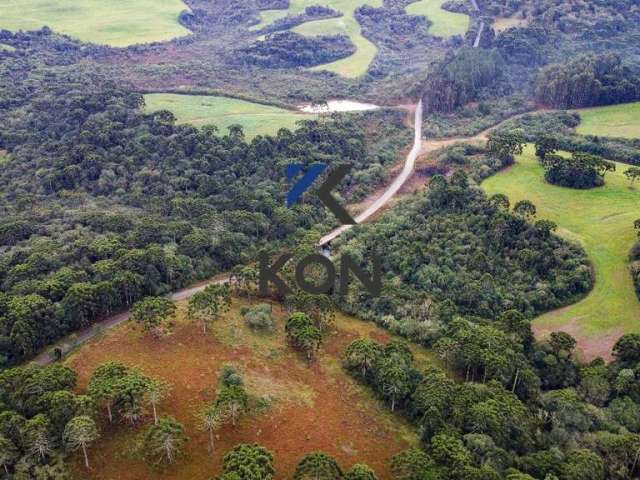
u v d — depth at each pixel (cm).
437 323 11150
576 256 12625
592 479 7500
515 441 8169
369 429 8662
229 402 8150
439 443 7719
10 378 8331
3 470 7275
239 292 12150
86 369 9381
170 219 15025
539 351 10275
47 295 11012
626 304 11638
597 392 9419
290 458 7944
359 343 9919
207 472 7562
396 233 14362
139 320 10225
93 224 14288
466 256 12975
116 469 7519
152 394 8212
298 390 9356
